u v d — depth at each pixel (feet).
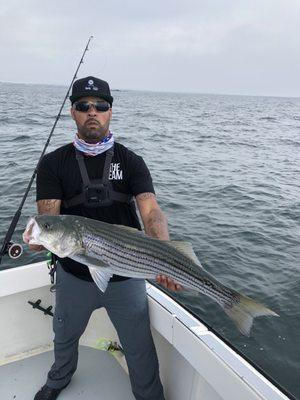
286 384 14.48
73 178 9.53
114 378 11.52
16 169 42.68
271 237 27.63
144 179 9.82
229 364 8.20
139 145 68.64
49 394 10.62
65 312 10.05
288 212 33.78
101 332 12.68
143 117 136.56
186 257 8.82
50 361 12.08
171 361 10.61
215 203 35.60
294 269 22.75
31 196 32.81
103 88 9.49
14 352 12.26
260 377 7.86
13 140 65.46
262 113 219.61
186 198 36.76
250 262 23.52
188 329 9.32
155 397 10.32
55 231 8.53
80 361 12.07
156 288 11.12
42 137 69.56
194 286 8.76
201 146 72.49
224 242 26.32
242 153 67.51
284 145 81.35
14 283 11.51
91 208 9.53
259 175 49.57
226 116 173.99
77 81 9.60
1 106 150.30
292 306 19.04
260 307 7.94
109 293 9.80
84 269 9.71
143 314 10.02
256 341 16.65
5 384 11.21
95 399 10.84
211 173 48.98
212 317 17.95
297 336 17.01
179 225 29.27
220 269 22.53
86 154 9.54
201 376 9.43
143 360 10.12
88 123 9.39
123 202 9.77
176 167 51.57
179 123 121.19
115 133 83.51
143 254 8.79
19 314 12.10
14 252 10.89
